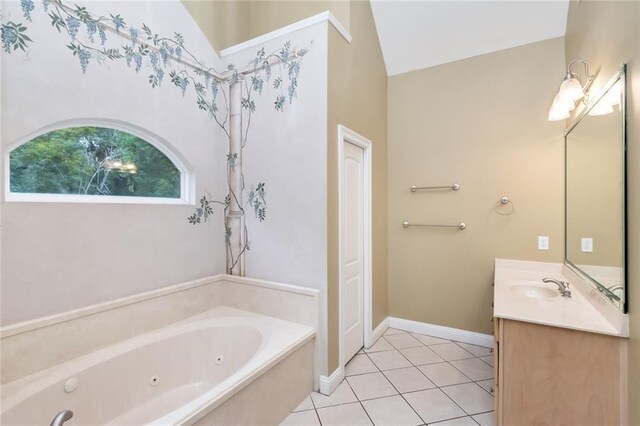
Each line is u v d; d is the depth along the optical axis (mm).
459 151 2947
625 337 1349
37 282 1576
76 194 1810
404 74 3207
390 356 2674
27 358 1530
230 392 1504
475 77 2869
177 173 2408
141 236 2066
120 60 1924
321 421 1868
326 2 2527
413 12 2818
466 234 2928
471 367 2484
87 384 1646
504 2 2535
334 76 2213
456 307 2988
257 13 2885
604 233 1604
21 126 1514
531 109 2646
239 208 2580
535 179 2633
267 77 2398
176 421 1260
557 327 1483
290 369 1950
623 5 1405
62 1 1646
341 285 2314
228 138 2635
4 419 1323
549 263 2570
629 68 1347
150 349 1952
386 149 3264
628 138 1350
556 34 2545
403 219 3229
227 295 2607
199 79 2451
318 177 2168
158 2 2143
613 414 1379
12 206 1489
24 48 1515
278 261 2375
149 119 2098
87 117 1774
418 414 1923
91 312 1777
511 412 1592
